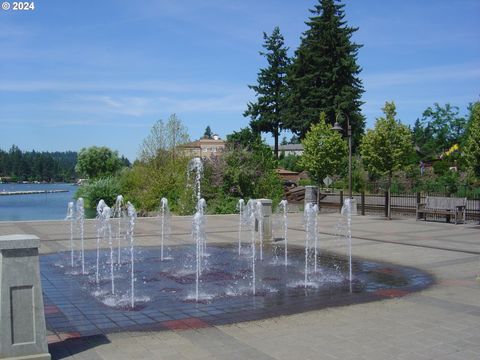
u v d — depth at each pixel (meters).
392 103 32.38
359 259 10.71
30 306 4.18
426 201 19.55
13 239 4.14
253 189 24.47
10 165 142.38
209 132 113.25
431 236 14.56
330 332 5.36
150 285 8.04
